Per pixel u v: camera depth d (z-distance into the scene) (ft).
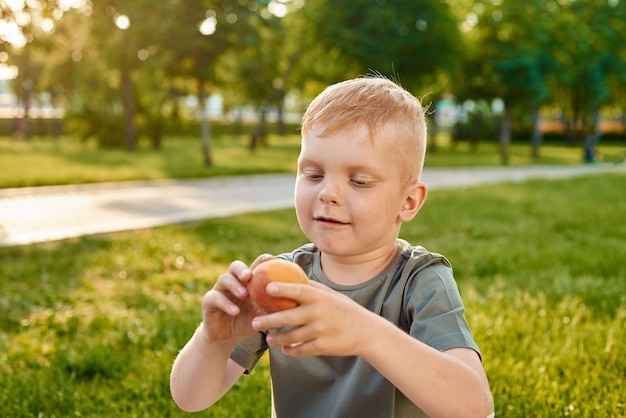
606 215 38.47
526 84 94.99
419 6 86.74
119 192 50.93
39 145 126.52
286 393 5.85
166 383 11.85
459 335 5.16
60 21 84.84
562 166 98.63
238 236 30.32
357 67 91.35
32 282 21.02
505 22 94.12
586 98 120.26
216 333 4.89
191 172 63.87
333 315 4.22
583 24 106.73
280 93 111.75
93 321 15.99
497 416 10.39
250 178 63.82
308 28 91.91
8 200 44.75
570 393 10.94
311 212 5.28
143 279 22.08
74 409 11.07
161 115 120.88
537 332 13.96
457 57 90.12
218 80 76.84
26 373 12.31
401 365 4.42
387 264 5.74
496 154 130.62
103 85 118.62
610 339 13.12
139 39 71.61
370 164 5.08
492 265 22.59
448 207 41.86
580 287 18.25
